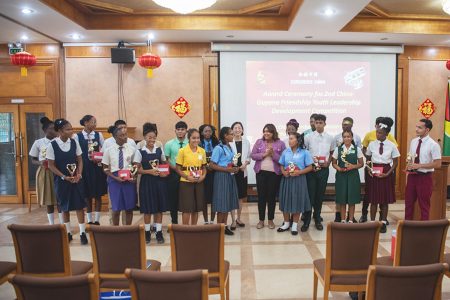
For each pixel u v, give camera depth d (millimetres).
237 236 4723
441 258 2457
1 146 7012
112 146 4289
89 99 6875
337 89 6941
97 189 5039
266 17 5930
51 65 6840
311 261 3848
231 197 4621
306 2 4578
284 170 4734
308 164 4672
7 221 5676
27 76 6879
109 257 2387
